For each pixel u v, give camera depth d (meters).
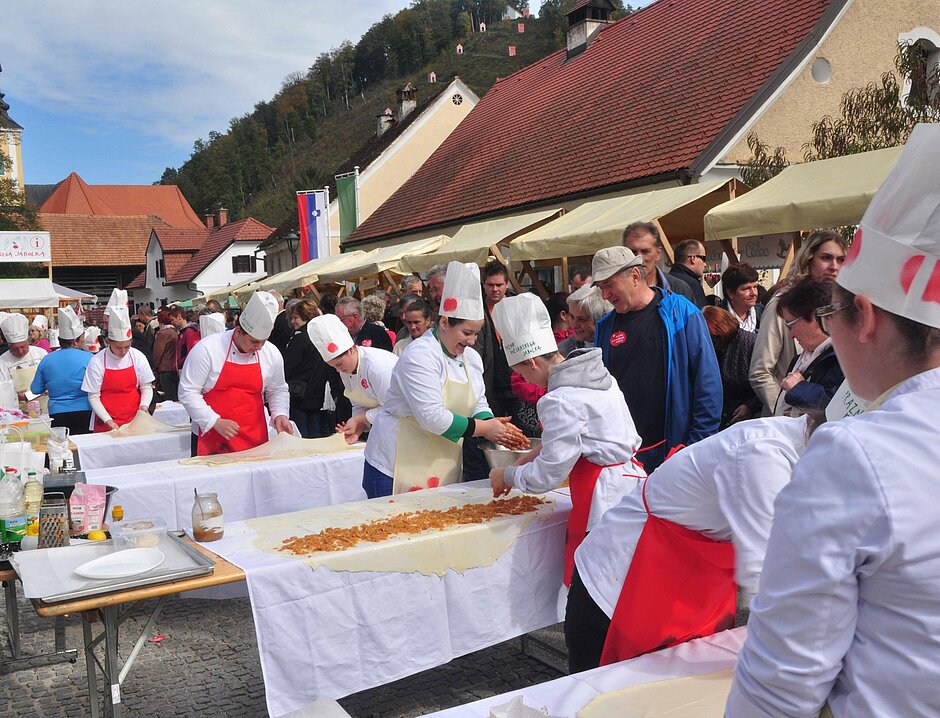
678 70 15.45
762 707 1.14
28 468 3.65
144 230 62.12
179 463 4.92
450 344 3.93
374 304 7.70
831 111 13.01
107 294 61.50
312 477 4.85
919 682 1.02
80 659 4.14
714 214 6.96
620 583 2.35
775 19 14.09
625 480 3.02
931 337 1.08
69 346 7.25
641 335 3.89
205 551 2.96
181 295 53.00
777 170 9.84
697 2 17.50
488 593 3.19
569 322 6.04
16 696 3.76
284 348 8.87
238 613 4.75
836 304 1.18
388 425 4.16
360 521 3.34
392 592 2.94
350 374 5.02
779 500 1.15
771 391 4.36
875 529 1.03
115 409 6.91
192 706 3.58
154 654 4.17
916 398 1.08
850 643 1.09
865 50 13.28
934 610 1.03
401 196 24.36
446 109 28.02
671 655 2.24
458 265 3.91
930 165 1.05
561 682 2.13
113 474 4.63
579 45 21.64
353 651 2.86
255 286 19.98
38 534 2.98
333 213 28.45
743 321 5.61
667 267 10.20
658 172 12.51
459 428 3.83
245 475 4.66
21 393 8.38
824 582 1.06
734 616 2.46
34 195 94.00
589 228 8.61
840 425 1.11
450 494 3.79
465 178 20.58
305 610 2.77
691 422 3.80
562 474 3.02
